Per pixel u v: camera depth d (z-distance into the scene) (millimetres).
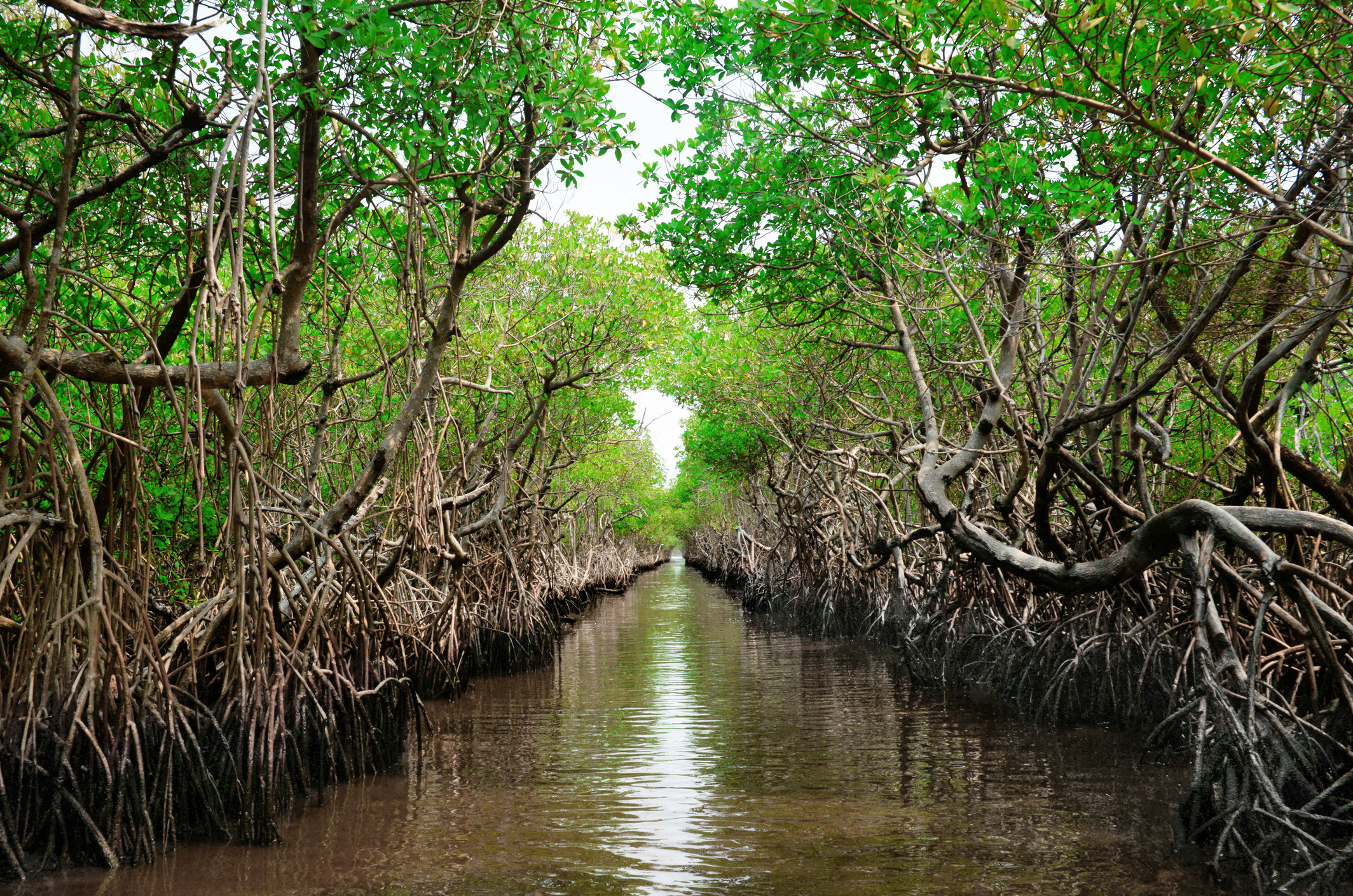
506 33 7660
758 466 32406
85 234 8148
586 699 14055
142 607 6840
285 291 7363
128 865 6465
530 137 8266
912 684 14859
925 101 8992
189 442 6531
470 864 6480
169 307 7727
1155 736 8055
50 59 7617
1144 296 7566
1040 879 6012
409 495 11344
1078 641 11711
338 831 7305
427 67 7262
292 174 8422
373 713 9352
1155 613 10406
